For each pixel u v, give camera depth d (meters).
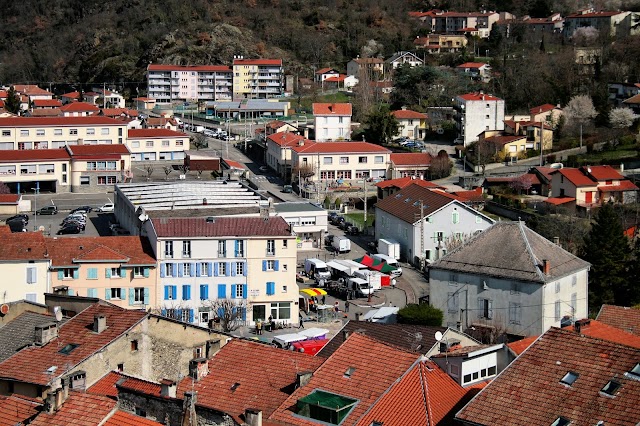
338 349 75.06
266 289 136.62
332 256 172.25
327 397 70.00
